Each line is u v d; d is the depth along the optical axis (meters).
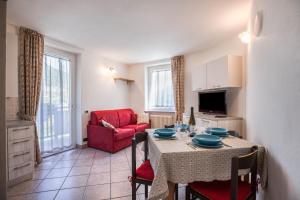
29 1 2.15
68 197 2.13
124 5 2.23
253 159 1.27
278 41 1.31
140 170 1.73
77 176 2.69
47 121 3.48
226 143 1.61
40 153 3.26
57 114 3.70
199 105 4.18
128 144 4.27
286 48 1.17
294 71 1.06
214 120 3.10
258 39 1.84
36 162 3.07
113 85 5.15
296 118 1.03
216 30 3.06
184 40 3.57
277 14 1.33
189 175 1.38
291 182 1.10
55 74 3.66
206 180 1.40
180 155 1.36
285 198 1.18
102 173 2.79
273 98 1.41
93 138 4.10
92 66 4.41
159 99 5.44
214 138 1.59
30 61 2.96
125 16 2.53
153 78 5.55
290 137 1.11
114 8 2.31
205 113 4.02
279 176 1.29
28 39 2.94
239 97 3.31
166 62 5.15
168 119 5.02
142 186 2.40
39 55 3.10
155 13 2.44
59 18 2.59
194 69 4.21
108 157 3.53
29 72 2.95
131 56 4.81
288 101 1.14
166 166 1.35
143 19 2.62
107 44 3.80
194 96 4.50
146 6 2.26
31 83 2.97
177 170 1.36
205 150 1.40
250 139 2.29
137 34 3.23
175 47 4.04
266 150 1.55
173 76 4.79
